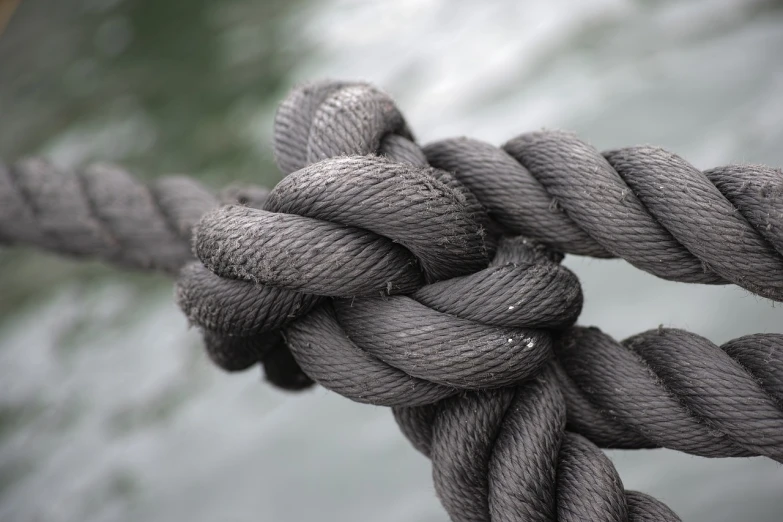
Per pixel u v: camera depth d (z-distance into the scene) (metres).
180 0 2.47
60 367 1.73
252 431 1.38
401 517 1.18
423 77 1.89
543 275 0.76
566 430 0.78
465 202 0.77
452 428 0.76
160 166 2.15
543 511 0.75
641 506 0.75
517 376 0.75
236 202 0.83
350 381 0.76
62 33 2.67
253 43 2.32
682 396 0.76
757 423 0.75
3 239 0.95
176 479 1.39
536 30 1.81
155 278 1.79
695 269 0.76
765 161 1.35
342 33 2.17
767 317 1.17
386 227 0.74
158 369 1.60
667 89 1.55
